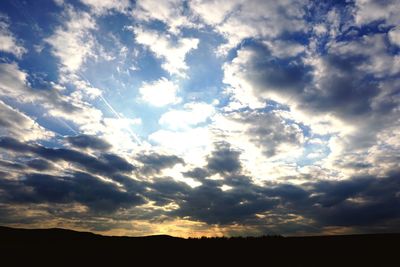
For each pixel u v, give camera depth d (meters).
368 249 34.09
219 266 28.28
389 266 25.28
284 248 37.50
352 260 28.61
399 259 28.48
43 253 34.12
